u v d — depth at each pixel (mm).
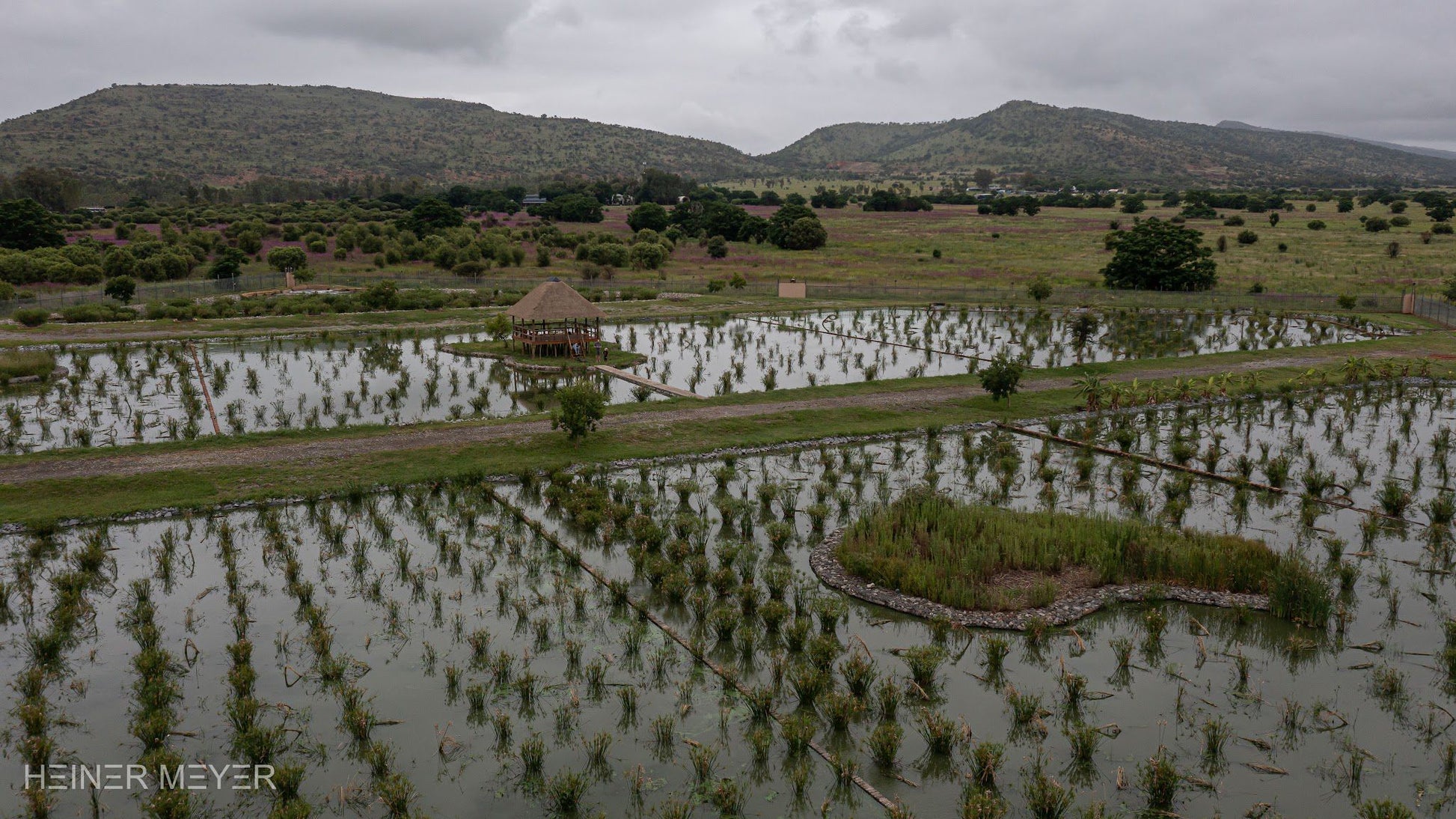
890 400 33906
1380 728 13289
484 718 13500
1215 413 33219
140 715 13250
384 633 16031
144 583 17250
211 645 15492
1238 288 73250
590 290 73125
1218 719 13555
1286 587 16719
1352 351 45125
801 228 110625
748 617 16891
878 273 89125
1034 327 56219
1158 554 18344
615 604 17188
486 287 73938
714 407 32344
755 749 12617
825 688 14305
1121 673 14875
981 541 18844
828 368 42031
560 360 42812
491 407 33188
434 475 24391
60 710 13508
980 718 13633
